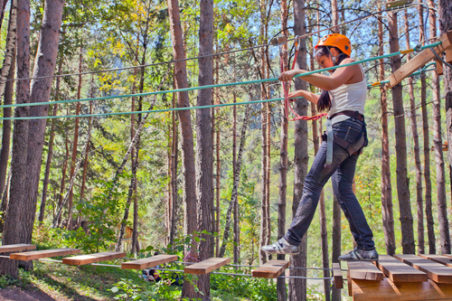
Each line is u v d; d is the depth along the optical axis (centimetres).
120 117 2384
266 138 1858
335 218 1352
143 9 1959
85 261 384
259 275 334
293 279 930
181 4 1955
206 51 1094
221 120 2214
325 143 331
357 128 325
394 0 395
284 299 1306
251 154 2806
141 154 2297
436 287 271
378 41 1420
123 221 1101
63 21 1916
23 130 808
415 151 1648
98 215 1037
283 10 1430
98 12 1880
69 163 2808
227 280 1444
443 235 1377
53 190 2834
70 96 2523
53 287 812
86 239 991
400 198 1073
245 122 1767
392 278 265
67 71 2247
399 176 1079
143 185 2920
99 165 2745
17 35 850
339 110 332
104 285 905
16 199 782
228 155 2864
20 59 834
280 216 1302
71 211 2264
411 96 1670
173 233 2162
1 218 1297
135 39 2094
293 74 332
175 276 799
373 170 3039
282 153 1331
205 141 1083
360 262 341
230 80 1944
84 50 2208
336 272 355
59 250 453
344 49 353
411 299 272
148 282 1009
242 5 1689
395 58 1088
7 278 765
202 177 1069
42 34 850
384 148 1528
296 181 935
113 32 1948
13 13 1144
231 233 3038
